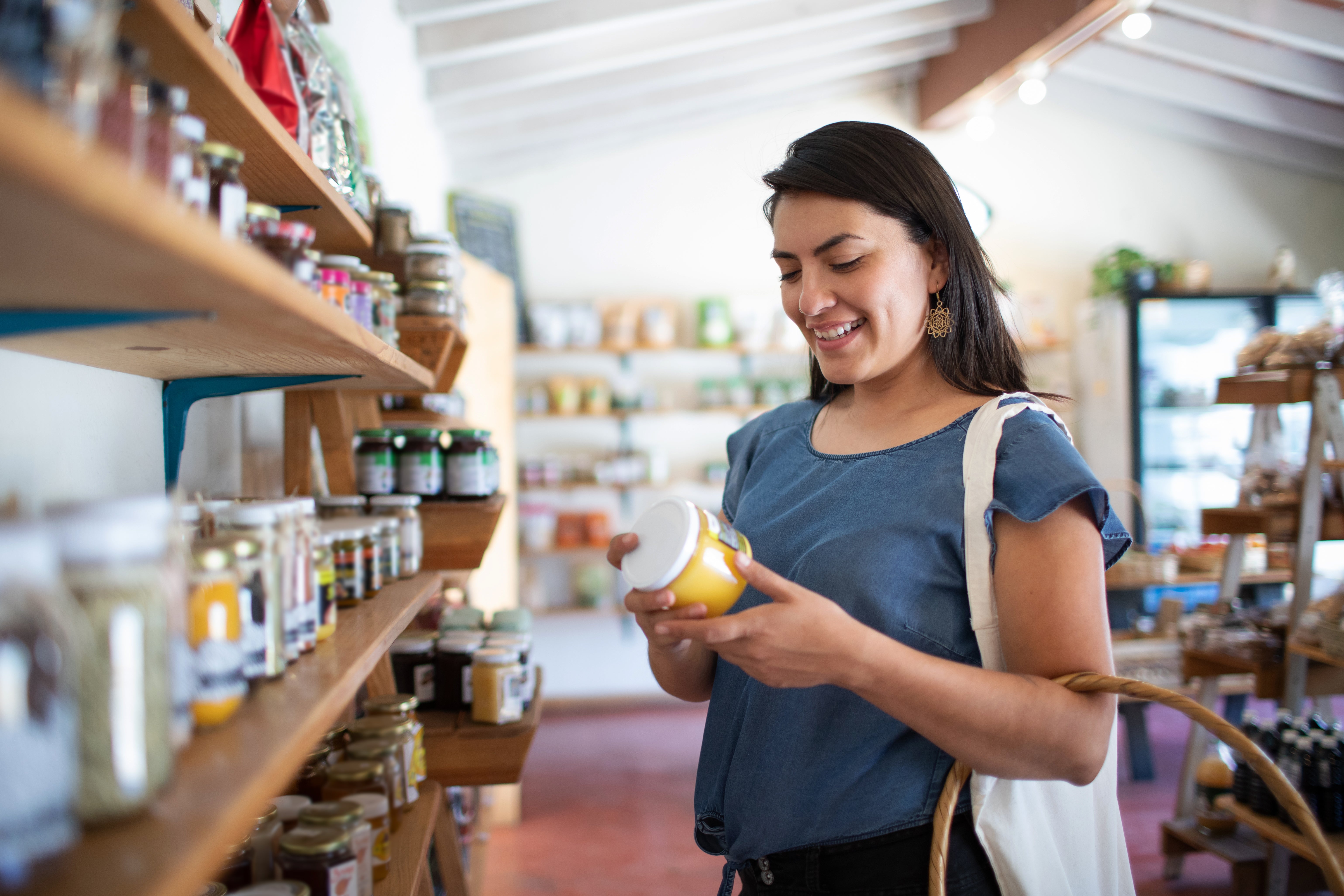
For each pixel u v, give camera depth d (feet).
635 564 3.17
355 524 4.46
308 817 4.06
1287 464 9.53
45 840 1.46
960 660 3.42
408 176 11.64
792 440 4.35
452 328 6.06
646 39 13.79
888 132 3.71
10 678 1.44
